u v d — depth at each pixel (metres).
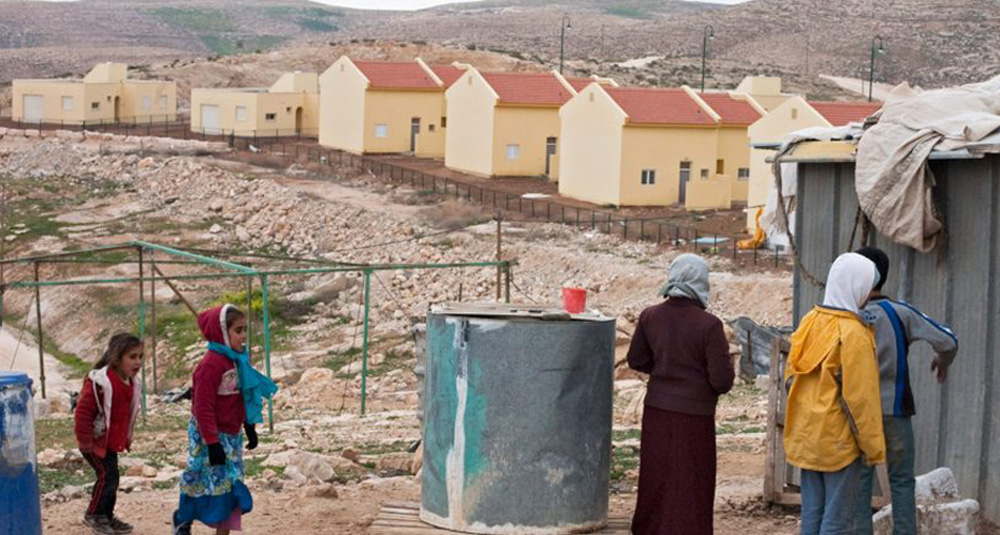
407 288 45.78
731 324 29.84
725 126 57.47
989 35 178.00
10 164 72.00
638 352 9.69
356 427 22.45
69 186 66.81
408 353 36.81
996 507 10.14
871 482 9.34
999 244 10.09
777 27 192.12
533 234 50.28
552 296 42.88
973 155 9.97
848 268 8.89
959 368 10.46
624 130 55.22
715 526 10.94
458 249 49.31
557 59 128.12
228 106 80.31
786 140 11.88
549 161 64.50
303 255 53.00
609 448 10.05
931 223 10.32
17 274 52.47
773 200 12.91
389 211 56.00
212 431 9.77
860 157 10.70
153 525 11.48
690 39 194.25
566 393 9.73
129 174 67.38
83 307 47.19
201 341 40.72
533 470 9.72
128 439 11.18
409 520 10.23
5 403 8.61
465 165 65.88
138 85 88.75
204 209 60.84
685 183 56.25
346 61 72.31
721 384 9.32
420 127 72.19
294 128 81.56
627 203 55.75
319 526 11.21
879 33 181.62
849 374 8.73
